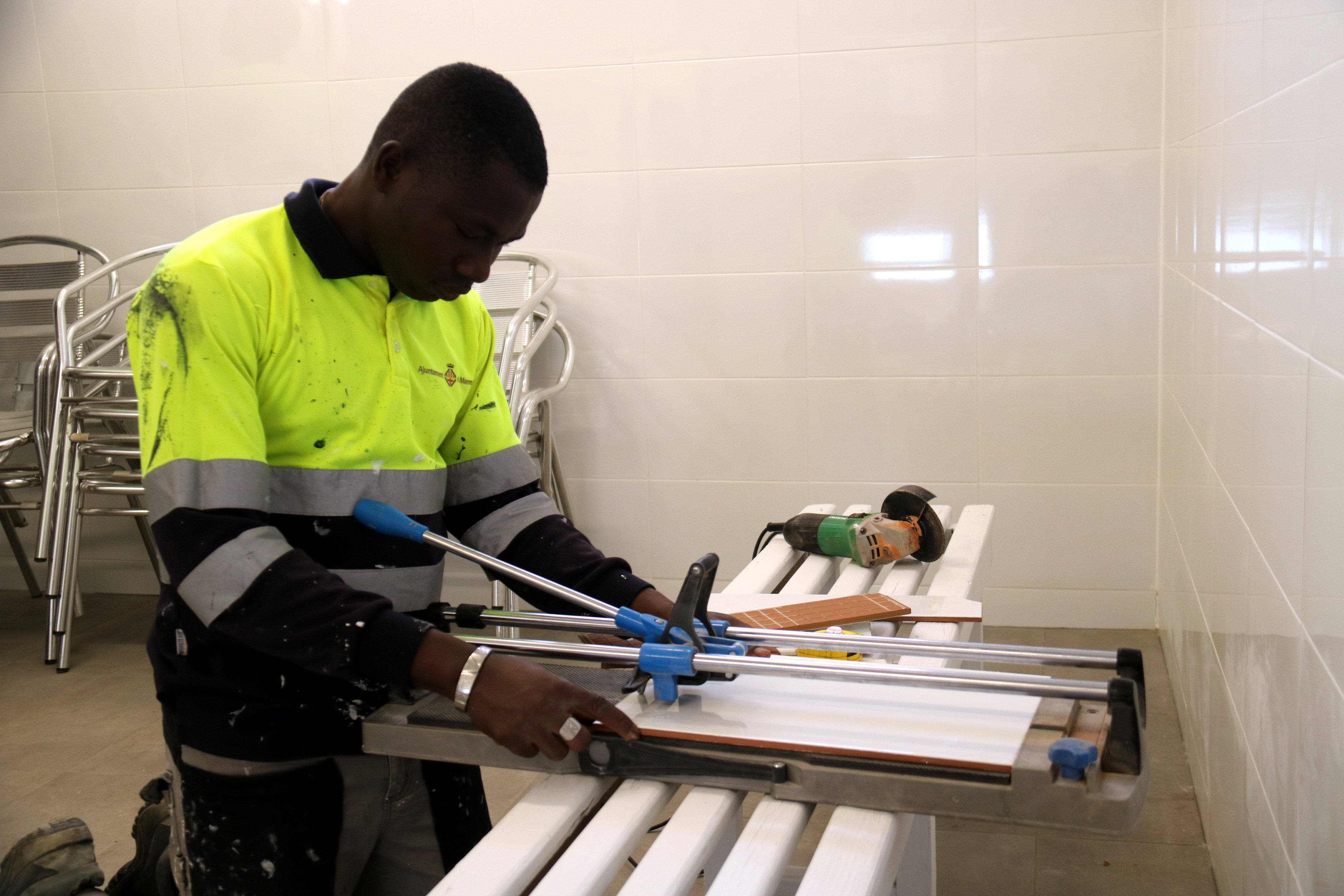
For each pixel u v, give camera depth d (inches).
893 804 33.1
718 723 36.2
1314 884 42.0
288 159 130.6
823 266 122.0
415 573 43.8
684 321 126.0
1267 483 53.4
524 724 34.1
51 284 134.6
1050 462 120.9
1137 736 32.4
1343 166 37.7
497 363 116.6
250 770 41.1
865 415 124.0
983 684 34.8
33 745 98.8
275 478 41.1
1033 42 113.9
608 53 122.3
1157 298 115.5
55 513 117.6
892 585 64.4
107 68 131.6
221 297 37.7
